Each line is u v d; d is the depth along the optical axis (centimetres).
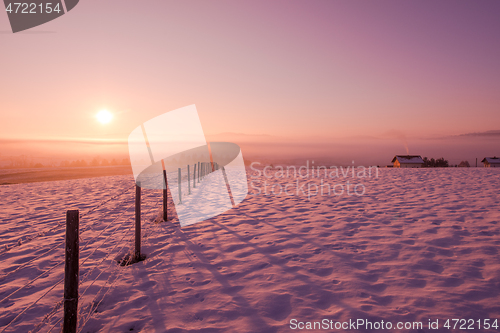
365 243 430
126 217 658
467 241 424
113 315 255
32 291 306
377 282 305
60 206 829
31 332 230
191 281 322
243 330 229
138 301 279
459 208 642
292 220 591
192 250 425
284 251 409
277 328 230
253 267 356
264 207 744
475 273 320
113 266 368
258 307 263
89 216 669
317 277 322
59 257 410
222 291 296
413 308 253
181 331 230
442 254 377
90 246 448
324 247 419
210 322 242
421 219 557
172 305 271
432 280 306
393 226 516
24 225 603
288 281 314
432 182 1160
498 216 562
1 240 496
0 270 363
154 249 434
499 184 1042
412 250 395
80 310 262
